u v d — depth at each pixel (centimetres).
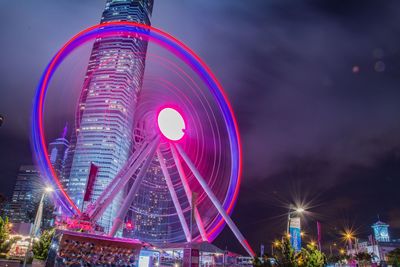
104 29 8994
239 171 8481
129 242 3606
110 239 3500
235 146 8612
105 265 3378
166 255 6069
